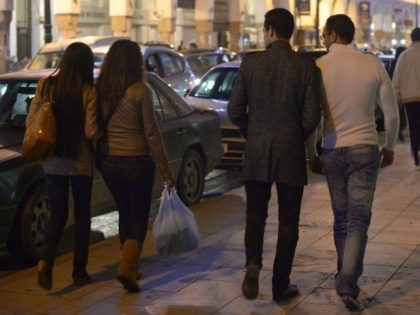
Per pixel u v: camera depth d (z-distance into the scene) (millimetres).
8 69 35438
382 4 78312
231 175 16203
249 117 7105
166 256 8914
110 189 7812
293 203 7109
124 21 46875
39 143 7406
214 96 16312
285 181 6984
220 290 7695
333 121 7062
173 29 51219
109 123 7555
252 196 7109
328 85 7051
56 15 43375
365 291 7531
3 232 8484
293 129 6980
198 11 54750
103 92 7539
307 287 7695
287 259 7199
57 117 7535
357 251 6926
